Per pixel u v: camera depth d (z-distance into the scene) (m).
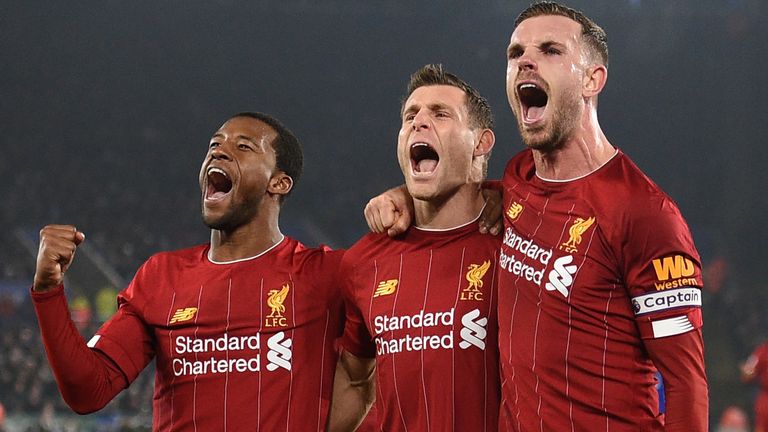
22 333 15.67
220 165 3.33
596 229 2.66
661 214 2.60
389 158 27.19
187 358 3.24
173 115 27.11
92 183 24.38
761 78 23.73
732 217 23.31
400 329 3.09
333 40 28.00
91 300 19.03
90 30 27.17
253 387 3.18
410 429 3.05
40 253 3.03
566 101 2.73
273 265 3.35
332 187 26.05
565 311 2.67
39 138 25.47
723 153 25.45
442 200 3.22
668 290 2.56
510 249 2.86
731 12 24.64
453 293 3.08
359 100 27.89
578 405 2.64
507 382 2.78
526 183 2.93
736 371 18.73
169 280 3.39
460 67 27.53
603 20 26.59
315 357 3.25
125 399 13.77
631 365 2.65
